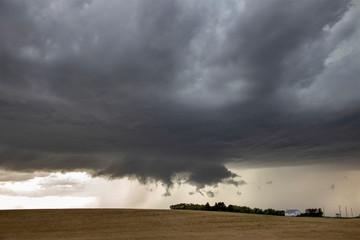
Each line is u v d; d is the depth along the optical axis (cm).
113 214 5128
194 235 3353
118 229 3872
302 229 3822
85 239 3078
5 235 3419
